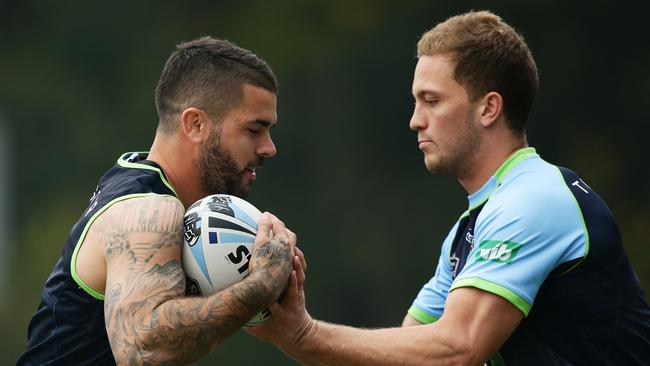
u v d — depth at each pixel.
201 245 18.30
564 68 102.31
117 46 119.88
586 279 19.61
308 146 105.94
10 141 116.75
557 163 101.62
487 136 20.56
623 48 102.56
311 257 99.25
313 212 102.56
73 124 116.56
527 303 19.30
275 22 109.38
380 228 100.44
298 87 107.31
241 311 17.77
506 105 20.48
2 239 110.12
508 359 20.20
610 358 19.81
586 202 19.89
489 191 20.48
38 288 91.06
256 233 18.55
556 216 19.55
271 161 104.69
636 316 19.97
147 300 17.52
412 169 103.81
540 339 19.86
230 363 74.00
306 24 108.50
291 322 19.34
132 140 110.69
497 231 19.55
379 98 105.81
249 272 18.23
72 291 18.52
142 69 114.62
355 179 103.56
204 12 117.12
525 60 20.58
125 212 18.31
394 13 105.94
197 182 20.17
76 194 107.88
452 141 20.58
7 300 85.00
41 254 97.25
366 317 95.88
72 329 18.50
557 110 102.38
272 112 20.31
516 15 103.75
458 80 20.45
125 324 17.44
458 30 20.58
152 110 110.75
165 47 115.31
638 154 100.44
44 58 122.88
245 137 20.06
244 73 20.00
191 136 19.92
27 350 18.89
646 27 102.19
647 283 90.25
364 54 105.50
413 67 105.56
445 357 19.22
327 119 106.06
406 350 19.31
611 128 101.25
